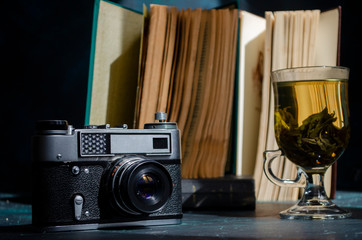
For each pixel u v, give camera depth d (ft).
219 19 4.13
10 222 3.48
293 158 3.36
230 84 4.23
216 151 4.20
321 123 3.24
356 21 6.24
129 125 4.23
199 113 4.10
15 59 7.03
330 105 3.25
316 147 3.26
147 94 3.89
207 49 4.11
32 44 7.07
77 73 7.07
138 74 3.91
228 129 4.25
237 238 2.69
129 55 4.21
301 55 4.43
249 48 4.69
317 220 3.26
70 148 3.02
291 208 3.48
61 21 7.12
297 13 4.44
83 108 7.01
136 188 2.99
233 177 4.17
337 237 2.65
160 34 3.94
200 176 4.14
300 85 3.26
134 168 2.96
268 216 3.55
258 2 6.35
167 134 3.25
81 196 3.02
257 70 4.76
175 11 4.03
